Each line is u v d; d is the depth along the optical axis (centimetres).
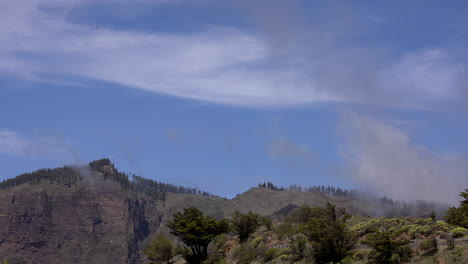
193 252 7756
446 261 4447
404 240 4978
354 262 5341
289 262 6116
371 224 6181
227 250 7900
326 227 5806
